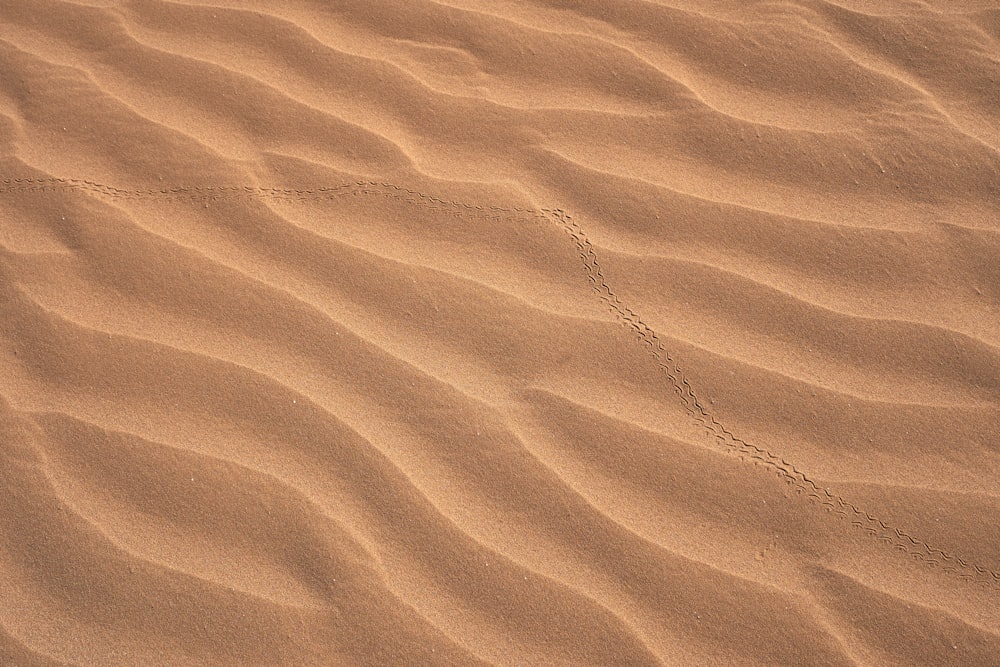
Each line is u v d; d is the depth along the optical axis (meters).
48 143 2.75
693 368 2.49
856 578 2.27
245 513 2.27
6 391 2.39
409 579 2.22
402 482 2.31
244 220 2.65
